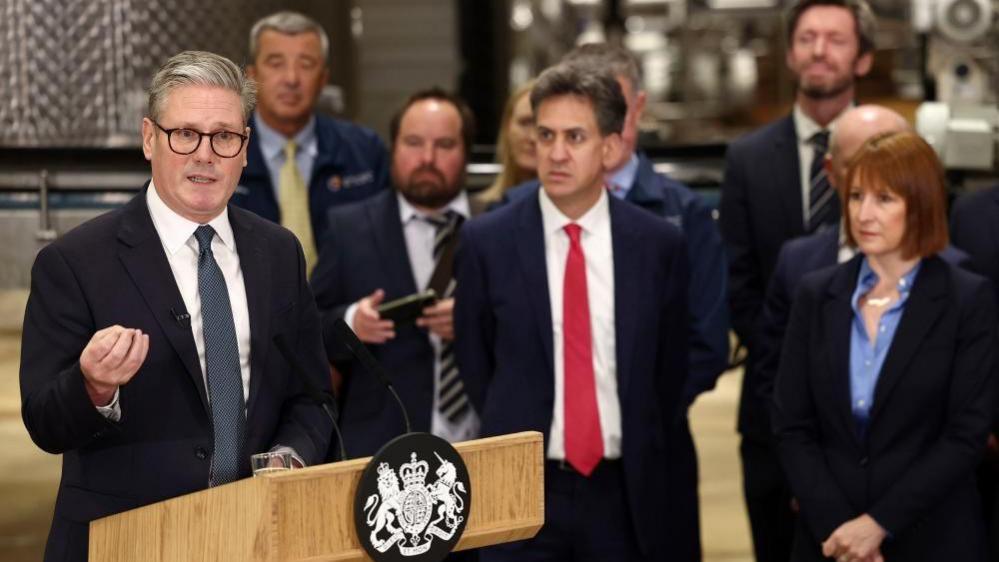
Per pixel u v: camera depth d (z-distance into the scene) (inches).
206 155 124.2
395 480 111.1
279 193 227.8
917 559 175.0
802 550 182.5
